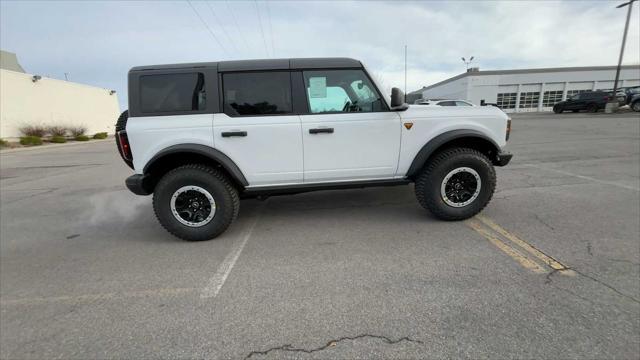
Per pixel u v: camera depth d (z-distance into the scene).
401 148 3.39
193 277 2.64
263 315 2.10
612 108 21.28
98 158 11.57
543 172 5.77
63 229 4.01
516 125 15.92
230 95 3.18
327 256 2.90
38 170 9.12
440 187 3.42
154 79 3.13
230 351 1.81
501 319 1.96
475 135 3.33
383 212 3.99
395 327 1.94
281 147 3.24
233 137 3.16
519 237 3.11
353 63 3.30
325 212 4.08
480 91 36.78
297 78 3.23
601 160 6.64
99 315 2.19
